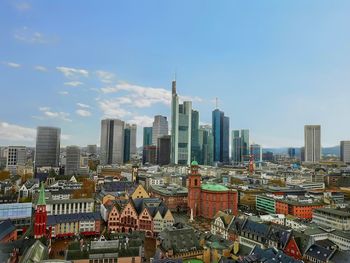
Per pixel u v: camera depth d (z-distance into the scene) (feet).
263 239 510.58
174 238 455.22
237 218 598.34
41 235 510.17
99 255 409.28
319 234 548.72
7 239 515.09
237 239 558.56
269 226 525.75
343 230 595.88
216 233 622.13
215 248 439.63
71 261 385.09
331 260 407.03
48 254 449.06
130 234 524.52
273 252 398.21
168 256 432.66
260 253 401.90
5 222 547.90
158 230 635.25
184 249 444.96
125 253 419.95
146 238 624.59
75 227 612.70
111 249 418.72
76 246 417.49
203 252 450.30
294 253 458.09
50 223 590.55
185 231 472.03
